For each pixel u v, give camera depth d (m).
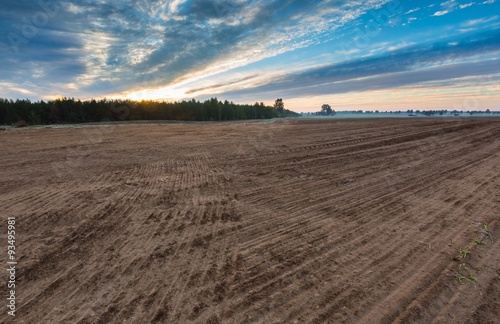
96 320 2.13
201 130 17.42
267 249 3.16
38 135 14.20
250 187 5.52
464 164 7.22
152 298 2.37
